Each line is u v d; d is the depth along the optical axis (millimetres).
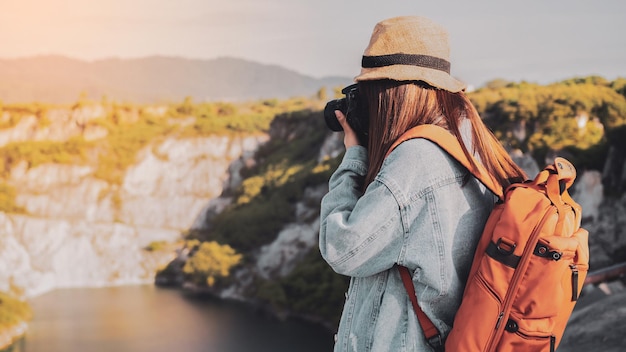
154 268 77562
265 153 95062
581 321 10984
